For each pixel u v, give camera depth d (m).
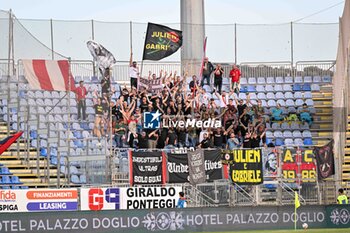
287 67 70.06
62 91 57.38
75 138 52.53
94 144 51.56
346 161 59.09
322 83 69.31
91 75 65.12
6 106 57.91
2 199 47.53
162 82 61.25
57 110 57.97
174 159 49.97
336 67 61.81
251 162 50.28
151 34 59.19
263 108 66.00
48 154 52.78
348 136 61.06
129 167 49.41
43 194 48.03
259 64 69.88
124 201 48.81
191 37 65.25
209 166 50.38
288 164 50.75
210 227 47.34
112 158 51.00
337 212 48.75
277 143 63.81
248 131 59.03
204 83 66.06
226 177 50.50
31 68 53.75
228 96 64.69
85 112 56.38
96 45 57.56
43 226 45.12
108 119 52.88
